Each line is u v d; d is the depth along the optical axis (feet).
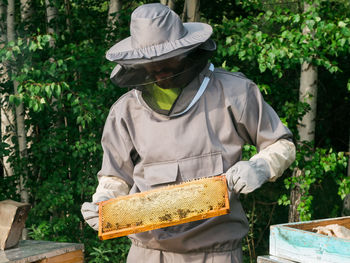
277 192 20.35
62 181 17.26
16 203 8.82
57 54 15.71
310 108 15.44
